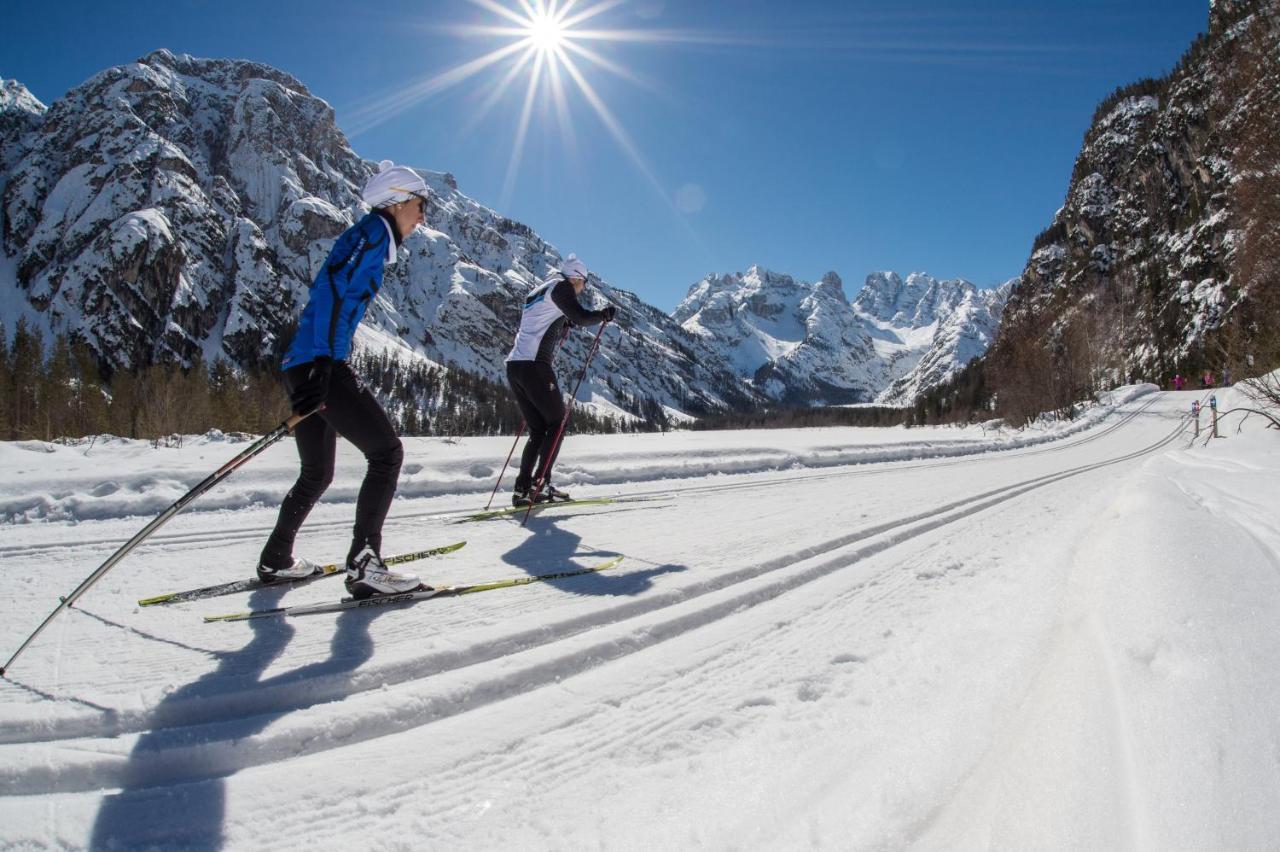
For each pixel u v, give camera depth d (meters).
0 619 2.71
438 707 2.16
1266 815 1.00
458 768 1.86
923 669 2.31
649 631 2.78
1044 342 45.59
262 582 3.18
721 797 1.65
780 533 4.58
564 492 5.93
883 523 5.02
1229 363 24.67
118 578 3.31
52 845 1.51
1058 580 3.10
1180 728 1.30
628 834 1.54
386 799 1.72
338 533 4.35
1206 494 4.26
